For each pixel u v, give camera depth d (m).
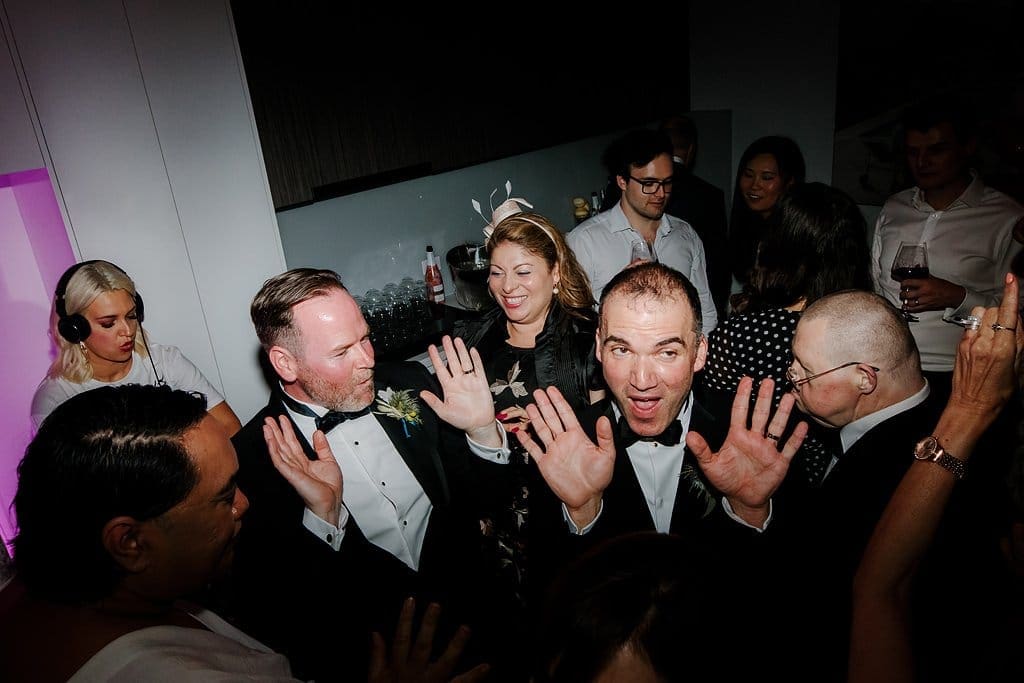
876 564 0.92
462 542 1.70
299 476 1.36
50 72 1.95
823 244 1.67
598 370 1.91
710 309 2.95
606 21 3.50
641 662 0.54
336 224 3.05
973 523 1.13
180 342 2.37
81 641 0.75
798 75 3.85
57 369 1.94
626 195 2.67
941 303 2.20
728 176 4.38
